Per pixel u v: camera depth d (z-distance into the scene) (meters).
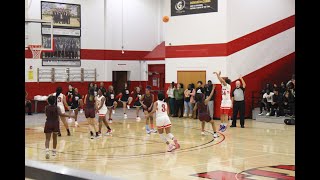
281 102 21.42
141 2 30.50
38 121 21.95
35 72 26.27
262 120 21.67
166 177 9.49
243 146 14.03
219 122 21.47
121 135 16.73
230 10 22.25
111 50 29.33
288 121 20.30
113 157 12.06
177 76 24.52
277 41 24.19
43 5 26.45
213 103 22.53
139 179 9.27
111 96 21.28
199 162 11.31
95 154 12.54
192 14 23.66
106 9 29.11
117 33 29.58
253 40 23.17
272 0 23.94
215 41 22.64
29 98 26.06
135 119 23.00
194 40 23.61
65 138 15.93
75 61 27.94
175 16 24.45
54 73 27.00
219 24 22.44
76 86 28.00
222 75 22.38
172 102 24.55
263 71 23.66
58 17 27.11
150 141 15.16
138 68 30.67
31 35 25.95
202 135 16.72
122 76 30.41
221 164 11.02
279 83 24.42
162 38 31.03
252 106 23.11
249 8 23.02
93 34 28.70
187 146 14.06
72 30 27.78
